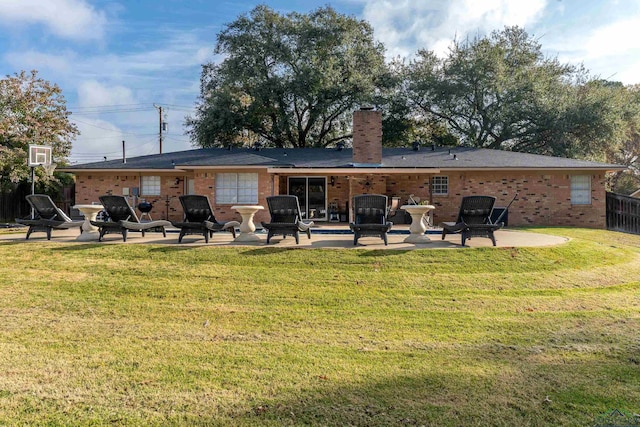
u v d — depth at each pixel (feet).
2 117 71.26
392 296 22.56
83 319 19.08
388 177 61.87
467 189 60.03
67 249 30.78
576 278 26.11
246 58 99.71
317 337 17.22
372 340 16.92
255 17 100.12
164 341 16.49
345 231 42.63
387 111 103.19
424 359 14.96
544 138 91.86
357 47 101.76
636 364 14.69
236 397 11.81
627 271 28.68
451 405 11.44
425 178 60.85
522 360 14.97
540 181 59.00
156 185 62.80
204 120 98.48
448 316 20.03
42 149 47.55
